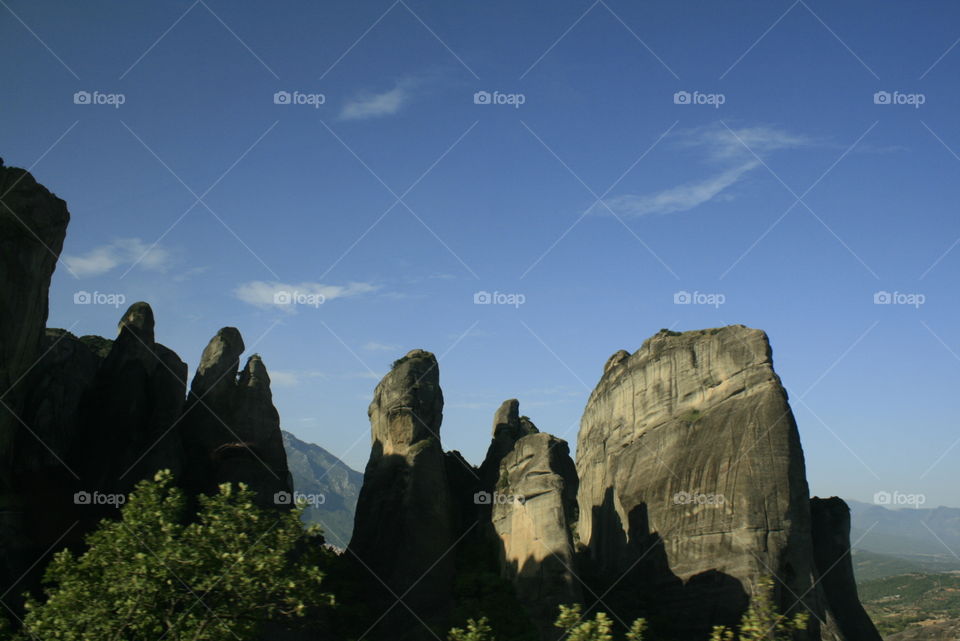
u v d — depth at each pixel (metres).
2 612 61.81
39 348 74.00
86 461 75.38
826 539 92.44
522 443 84.50
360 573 80.06
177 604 42.78
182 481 77.75
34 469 72.38
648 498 86.56
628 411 96.31
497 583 77.50
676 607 78.50
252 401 84.44
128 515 42.56
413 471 82.31
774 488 78.06
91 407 79.81
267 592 42.78
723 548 78.00
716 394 86.62
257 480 78.00
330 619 73.88
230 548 42.50
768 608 46.28
